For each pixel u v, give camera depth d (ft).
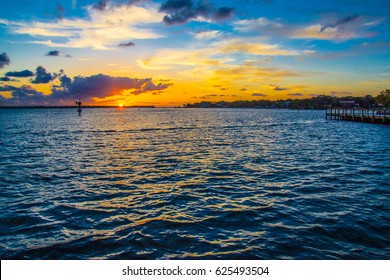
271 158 74.23
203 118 357.20
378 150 87.71
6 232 30.42
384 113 193.06
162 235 29.40
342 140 116.67
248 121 282.77
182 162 69.31
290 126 209.56
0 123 237.86
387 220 32.73
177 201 40.09
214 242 27.89
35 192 45.01
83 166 65.16
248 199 40.68
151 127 198.49
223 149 91.91
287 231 29.99
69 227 31.55
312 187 46.55
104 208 37.52
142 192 44.73
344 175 54.80
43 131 161.79
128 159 73.97
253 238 28.58
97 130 171.01
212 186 47.70
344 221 32.40
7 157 77.15
